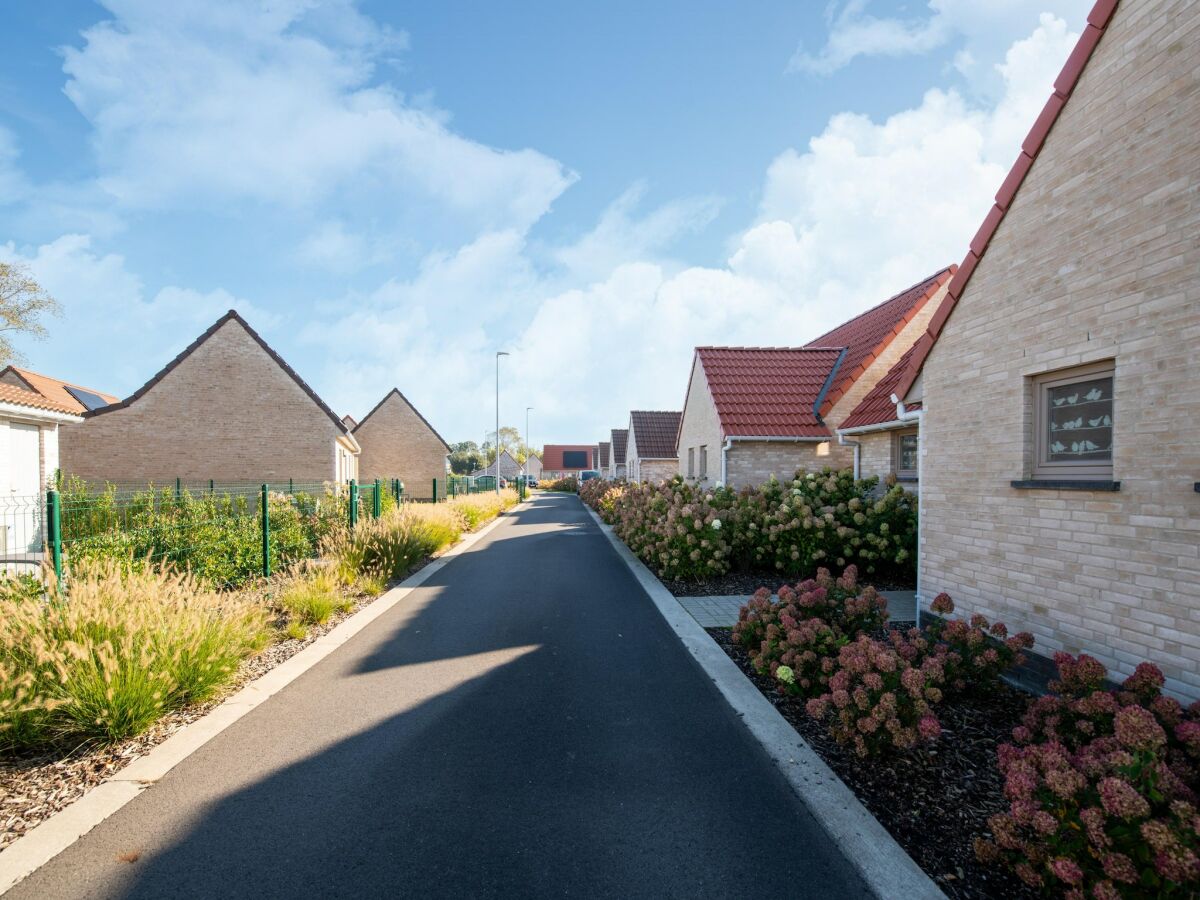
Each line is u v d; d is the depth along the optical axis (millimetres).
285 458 22844
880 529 8867
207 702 4574
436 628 6742
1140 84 3895
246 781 3418
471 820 3039
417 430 37719
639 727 4133
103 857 2736
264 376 22969
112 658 3920
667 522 9750
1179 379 3639
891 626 6547
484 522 21406
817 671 4434
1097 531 4191
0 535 9836
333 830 2955
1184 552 3602
